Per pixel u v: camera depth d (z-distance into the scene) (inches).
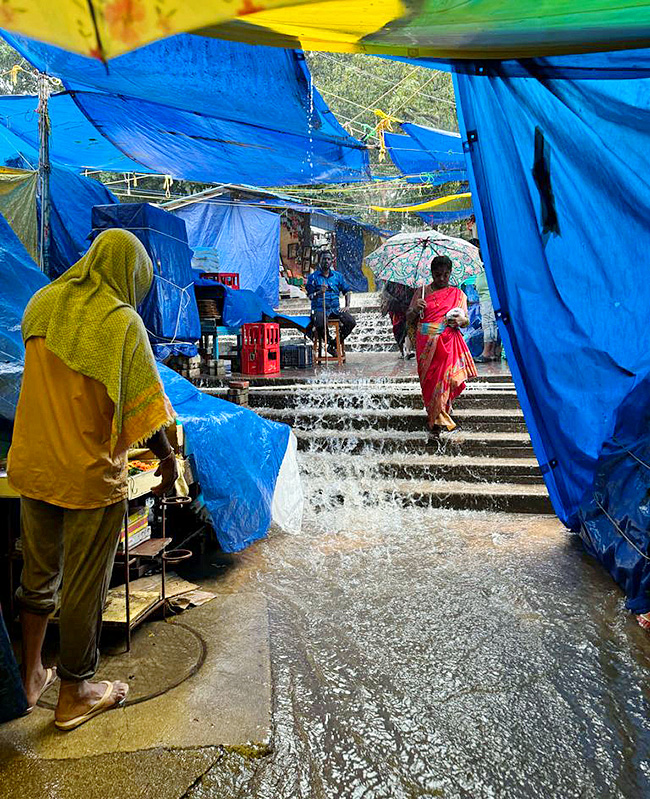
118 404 92.0
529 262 178.5
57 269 290.0
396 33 101.4
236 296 370.3
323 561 176.6
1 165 347.6
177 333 292.7
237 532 166.9
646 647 131.3
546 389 187.2
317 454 255.3
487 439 250.2
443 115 617.6
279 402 292.8
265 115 230.8
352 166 347.3
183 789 86.2
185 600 145.9
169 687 110.5
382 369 370.0
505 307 185.9
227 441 169.3
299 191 491.5
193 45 161.5
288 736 99.2
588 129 154.6
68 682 97.1
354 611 146.1
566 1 86.8
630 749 99.3
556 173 165.2
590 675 120.6
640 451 162.4
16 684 98.5
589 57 122.7
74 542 94.0
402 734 102.0
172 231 289.0
